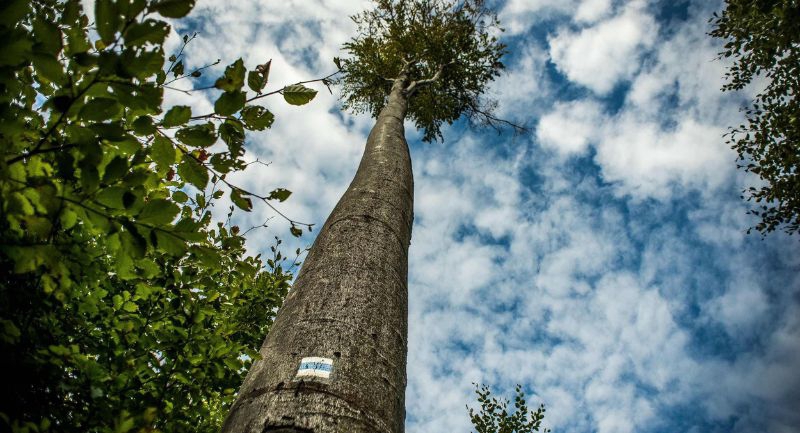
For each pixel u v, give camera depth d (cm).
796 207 718
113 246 110
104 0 81
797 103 673
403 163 356
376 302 185
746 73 714
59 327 166
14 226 101
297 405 133
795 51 629
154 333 203
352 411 135
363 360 156
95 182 100
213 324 283
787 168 700
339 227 235
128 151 113
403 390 167
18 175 95
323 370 145
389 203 271
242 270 174
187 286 211
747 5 571
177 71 139
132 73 89
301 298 185
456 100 1097
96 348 183
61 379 139
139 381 192
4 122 98
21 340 134
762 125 712
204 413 219
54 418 144
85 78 91
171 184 192
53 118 103
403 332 190
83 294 169
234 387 233
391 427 143
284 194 132
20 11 86
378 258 213
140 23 84
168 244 112
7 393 133
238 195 129
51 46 89
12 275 133
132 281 206
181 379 197
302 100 118
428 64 1052
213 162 121
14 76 94
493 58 1065
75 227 140
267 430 127
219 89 107
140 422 128
